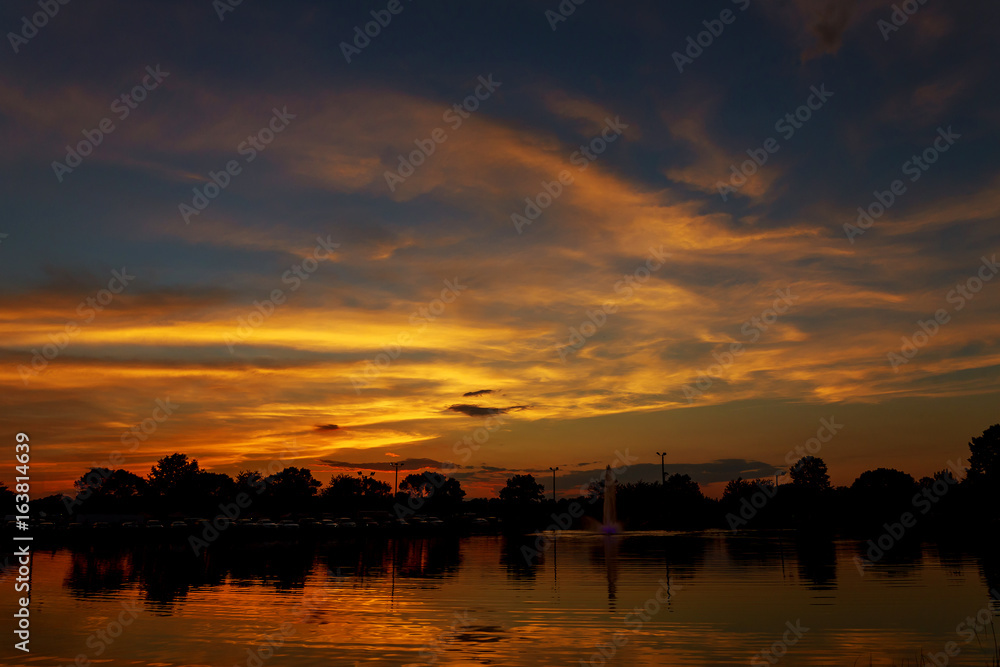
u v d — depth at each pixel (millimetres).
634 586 21594
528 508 102188
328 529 73500
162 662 12352
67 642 13945
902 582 21406
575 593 20188
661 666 11797
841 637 13711
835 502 80812
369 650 13094
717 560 30094
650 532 63625
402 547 42969
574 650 12953
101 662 12398
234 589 21797
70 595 20609
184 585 22969
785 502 82375
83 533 64312
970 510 66562
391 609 17641
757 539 47344
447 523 87625
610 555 33906
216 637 14320
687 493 89625
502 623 15609
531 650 12977
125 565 30719
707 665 11828
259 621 16078
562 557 33219
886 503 77312
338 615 16812
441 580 23906
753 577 23391
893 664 11820
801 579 22609
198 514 112062
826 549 35688
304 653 12891
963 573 23578
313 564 30625
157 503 115562
